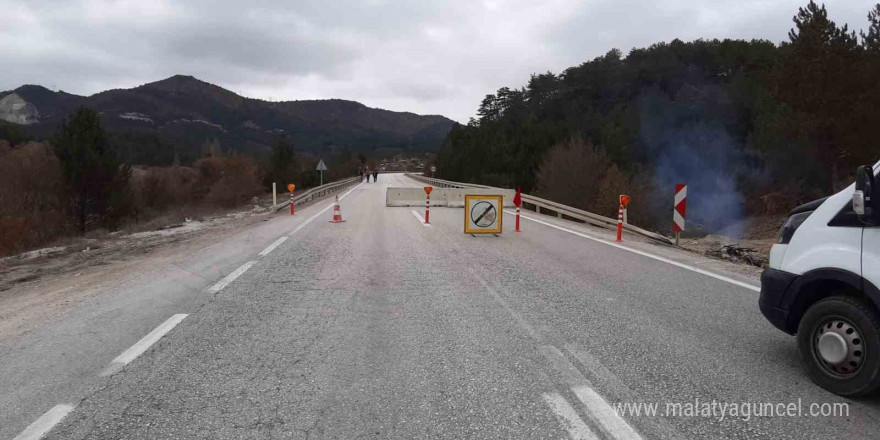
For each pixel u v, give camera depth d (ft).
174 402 13.82
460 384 14.85
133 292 26.43
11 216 63.57
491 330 19.75
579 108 293.02
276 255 36.99
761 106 156.46
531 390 14.46
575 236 48.78
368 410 13.30
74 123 83.25
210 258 36.22
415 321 20.93
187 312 22.40
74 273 33.76
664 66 275.80
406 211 75.92
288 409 13.38
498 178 183.32
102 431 12.34
